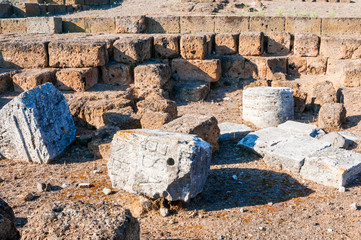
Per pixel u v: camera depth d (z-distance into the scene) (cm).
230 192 498
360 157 544
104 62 999
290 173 562
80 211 292
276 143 636
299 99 899
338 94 946
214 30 1277
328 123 764
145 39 1053
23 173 559
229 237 383
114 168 480
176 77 1089
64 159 620
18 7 1666
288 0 1886
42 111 607
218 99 1030
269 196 486
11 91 930
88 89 962
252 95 811
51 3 1920
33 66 1012
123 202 458
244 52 1149
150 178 444
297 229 401
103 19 1330
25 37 1196
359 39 1077
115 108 765
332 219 422
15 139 602
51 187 502
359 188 505
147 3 1912
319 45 1146
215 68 1067
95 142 635
